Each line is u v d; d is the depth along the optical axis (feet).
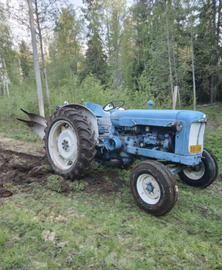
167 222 7.50
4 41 29.40
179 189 10.40
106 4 50.60
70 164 11.06
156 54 30.53
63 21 33.65
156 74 31.07
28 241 6.13
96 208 8.11
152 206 7.78
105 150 10.93
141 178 8.33
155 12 30.78
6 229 6.57
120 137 10.30
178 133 8.07
